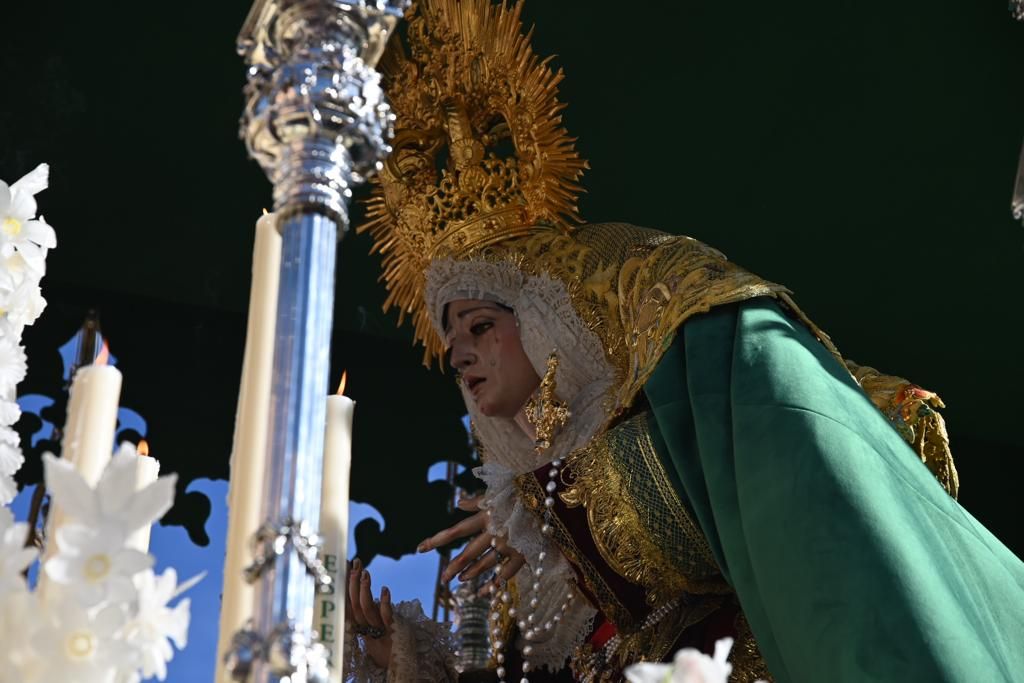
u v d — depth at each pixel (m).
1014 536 11.34
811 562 4.13
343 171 2.90
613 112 10.43
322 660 2.43
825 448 4.45
